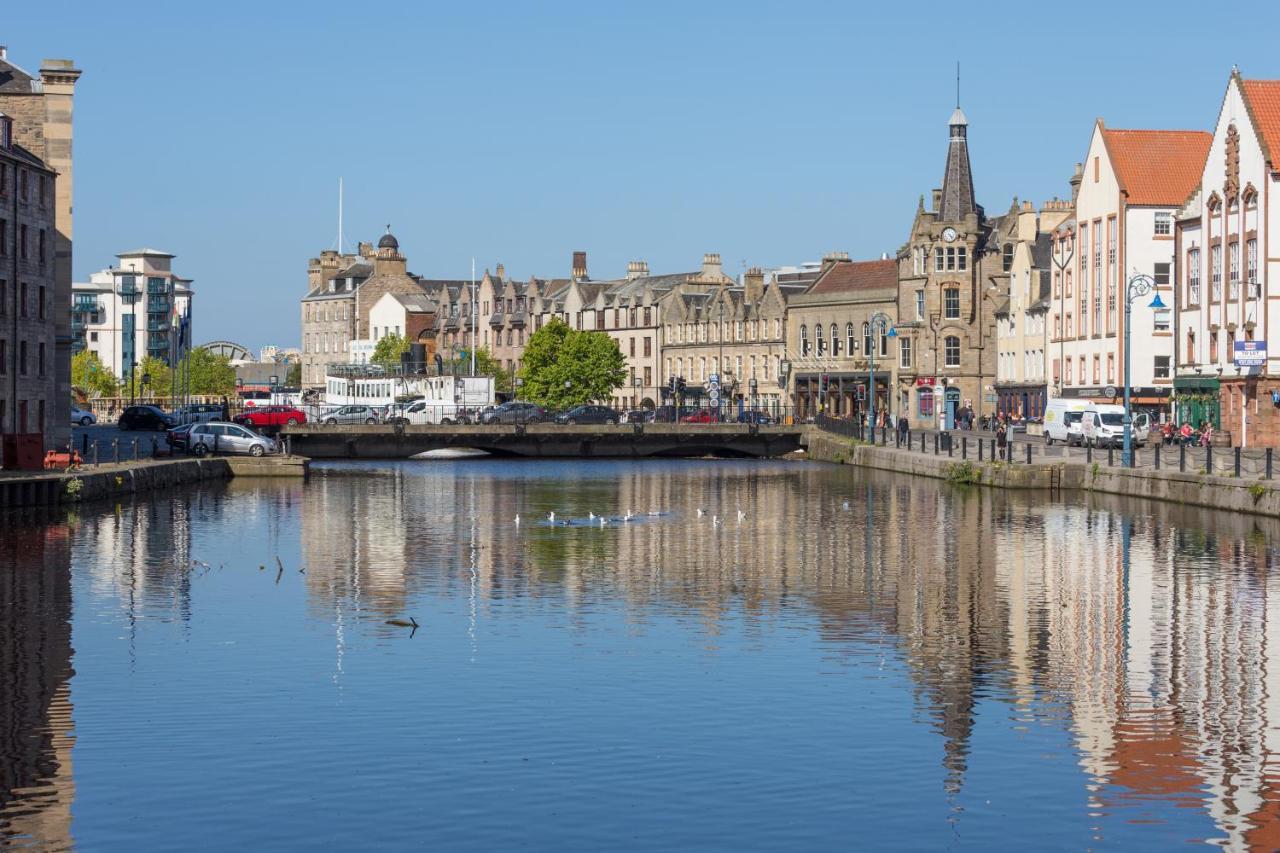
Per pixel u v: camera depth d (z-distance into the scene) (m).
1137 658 34.81
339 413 138.75
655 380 183.50
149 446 106.62
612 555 53.62
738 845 22.77
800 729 28.61
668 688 31.77
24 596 43.56
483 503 76.44
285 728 28.69
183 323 150.00
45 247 91.25
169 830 23.41
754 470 107.19
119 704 30.52
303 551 54.50
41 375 90.94
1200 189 104.44
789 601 42.88
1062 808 24.33
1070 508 69.50
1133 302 115.75
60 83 95.50
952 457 92.12
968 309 145.62
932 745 27.61
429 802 24.55
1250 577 46.56
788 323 162.12
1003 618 39.94
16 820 23.83
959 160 147.25
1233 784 25.48
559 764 26.44
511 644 36.44
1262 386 92.50
